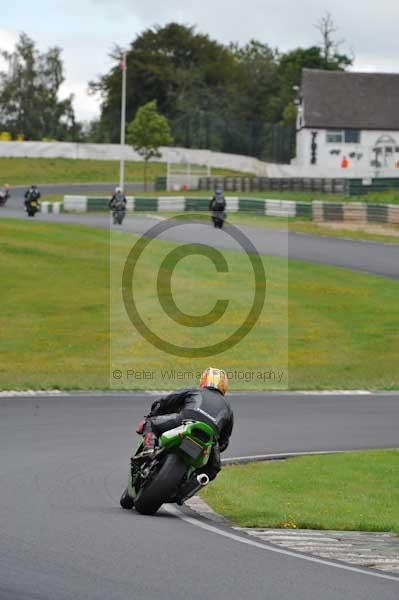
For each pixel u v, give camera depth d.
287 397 68.94
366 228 165.75
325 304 103.81
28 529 26.97
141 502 30.95
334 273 121.06
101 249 128.88
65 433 50.59
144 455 31.33
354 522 32.91
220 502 35.94
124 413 58.22
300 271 121.12
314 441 52.84
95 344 83.56
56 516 29.55
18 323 90.19
